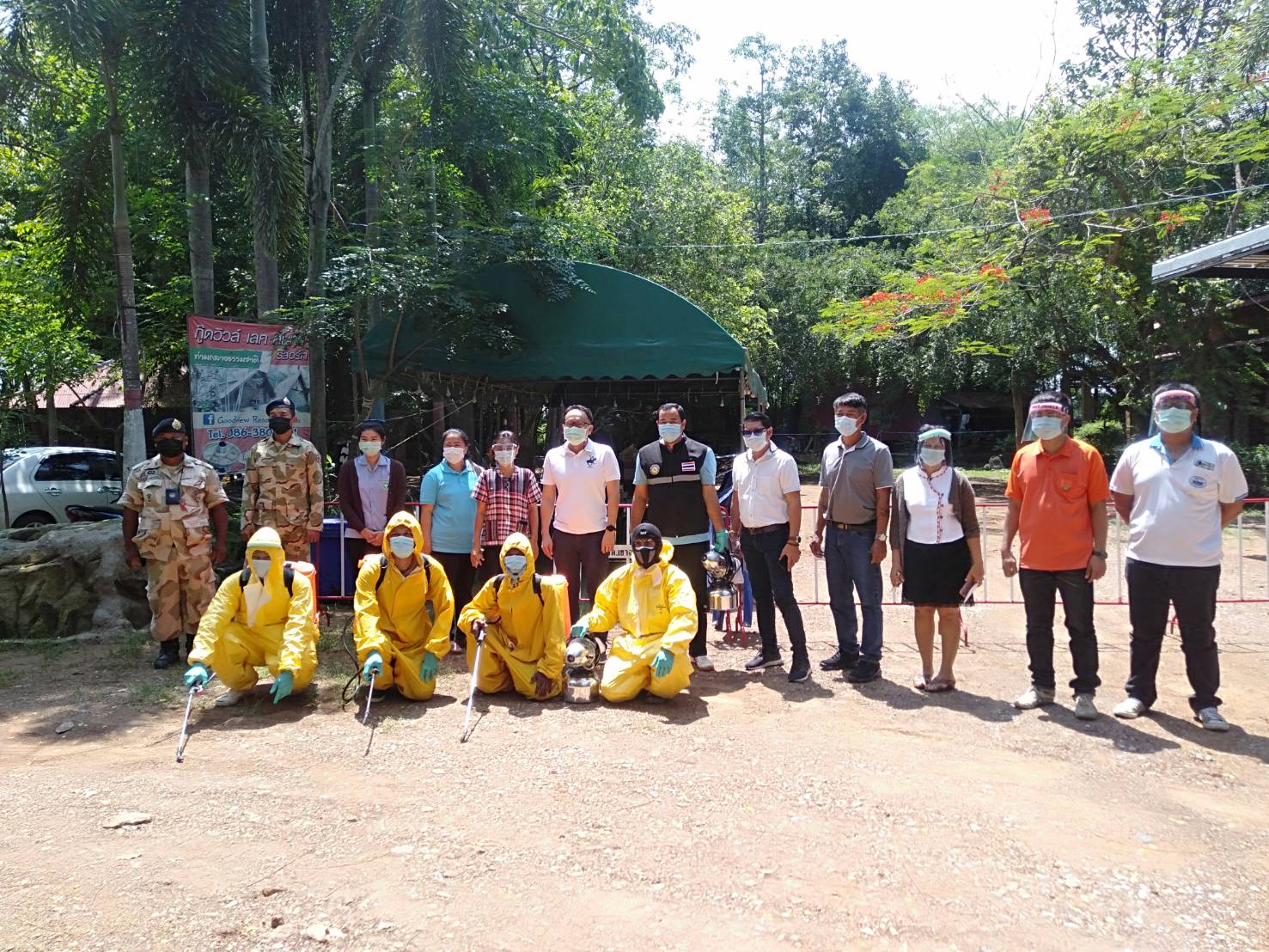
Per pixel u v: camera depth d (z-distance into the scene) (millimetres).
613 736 5094
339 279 9688
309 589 5816
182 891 3326
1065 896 3332
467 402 13781
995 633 7715
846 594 6430
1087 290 18750
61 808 4086
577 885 3395
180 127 9859
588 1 18172
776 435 38156
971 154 30703
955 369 27688
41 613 7832
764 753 4820
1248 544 12711
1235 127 17391
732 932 3076
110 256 10844
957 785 4379
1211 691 5281
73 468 14258
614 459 6754
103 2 8680
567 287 10117
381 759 4742
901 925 3125
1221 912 3230
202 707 5684
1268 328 18562
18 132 11086
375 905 3244
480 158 15578
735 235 25359
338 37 13391
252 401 9305
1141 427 20453
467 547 7121
